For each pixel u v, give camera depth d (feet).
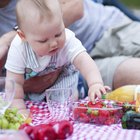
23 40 8.06
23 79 8.39
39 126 6.05
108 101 7.63
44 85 9.00
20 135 5.46
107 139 6.17
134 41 11.46
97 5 12.23
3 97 7.14
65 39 7.88
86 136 6.33
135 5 37.52
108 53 11.53
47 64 8.40
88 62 8.30
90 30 11.65
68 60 8.54
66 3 10.11
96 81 7.94
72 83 9.11
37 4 7.59
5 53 8.87
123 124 6.88
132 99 8.02
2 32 10.18
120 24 11.83
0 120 6.51
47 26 7.47
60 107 7.59
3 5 10.13
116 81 10.59
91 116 7.15
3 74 9.33
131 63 10.52
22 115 7.18
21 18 7.75
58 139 6.01
